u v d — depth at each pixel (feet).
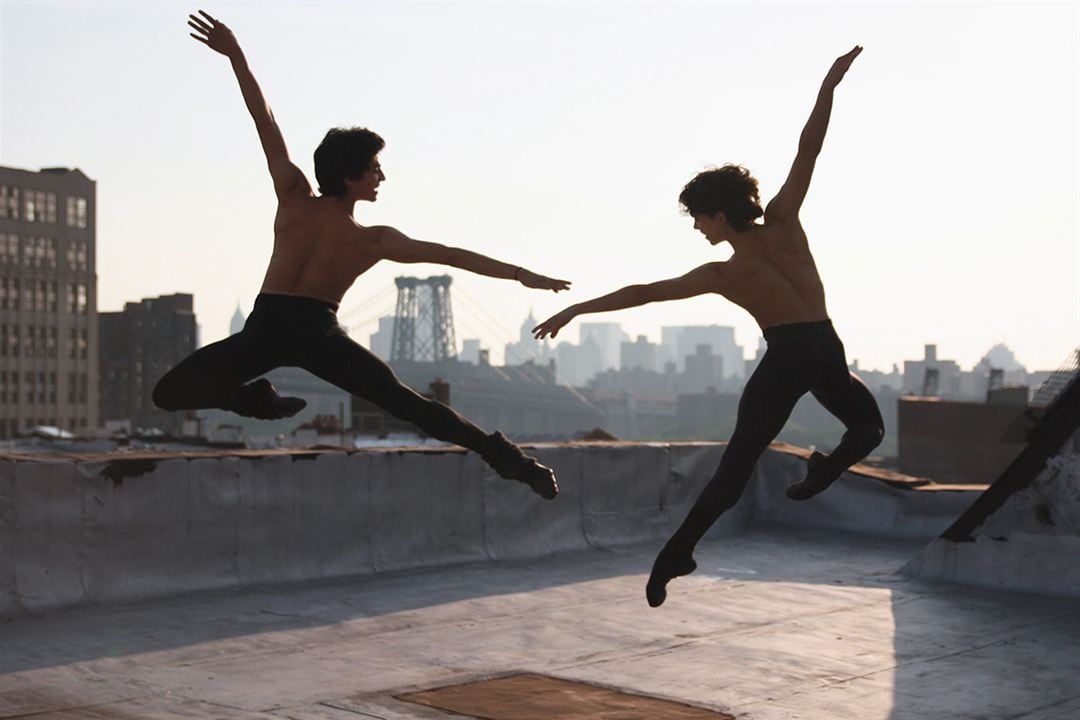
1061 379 59.98
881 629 29.63
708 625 29.76
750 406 16.25
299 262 15.79
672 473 45.21
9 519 28.30
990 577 35.73
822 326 16.51
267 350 15.58
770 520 47.26
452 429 16.06
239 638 26.96
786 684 24.02
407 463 36.68
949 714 22.09
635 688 23.39
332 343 15.67
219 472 32.37
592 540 41.81
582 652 26.61
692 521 15.90
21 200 529.86
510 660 25.71
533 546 39.83
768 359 16.42
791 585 35.86
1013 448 201.26
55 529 29.14
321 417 175.32
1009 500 35.47
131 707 21.24
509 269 15.76
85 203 553.64
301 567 33.99
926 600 33.58
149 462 30.96
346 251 15.85
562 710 21.59
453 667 24.93
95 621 27.78
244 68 16.62
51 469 29.12
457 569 36.47
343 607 30.58
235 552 32.63
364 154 16.06
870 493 45.75
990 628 29.91
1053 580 34.40
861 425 17.02
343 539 35.06
